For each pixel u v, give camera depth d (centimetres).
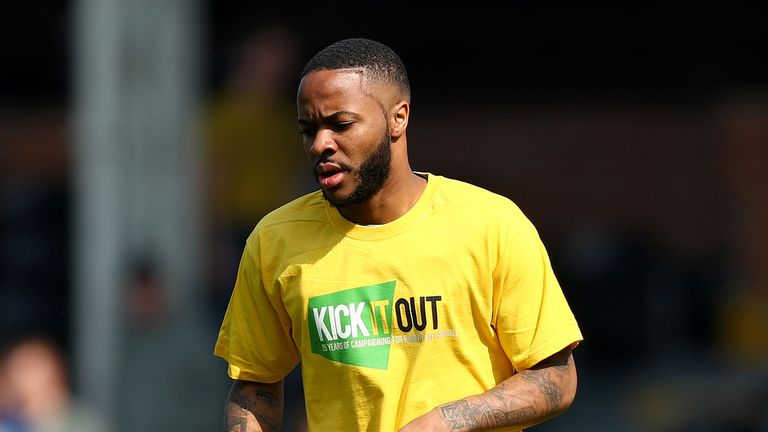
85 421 3156
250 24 5094
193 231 3438
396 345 1348
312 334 1370
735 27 5319
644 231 6281
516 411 1324
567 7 5272
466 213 1353
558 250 6000
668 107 6384
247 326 1438
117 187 3350
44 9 5512
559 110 6462
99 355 3322
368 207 1349
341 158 1301
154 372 3062
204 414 3077
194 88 3431
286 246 1388
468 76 5931
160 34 3375
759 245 6231
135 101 3369
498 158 6500
